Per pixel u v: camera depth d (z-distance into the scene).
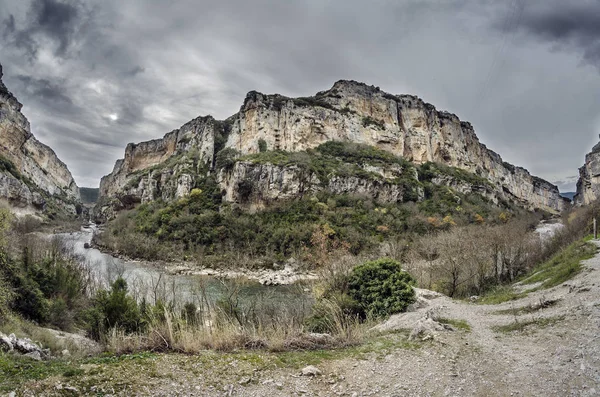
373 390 7.07
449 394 6.80
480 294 25.83
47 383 6.32
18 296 18.41
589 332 9.47
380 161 90.81
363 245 53.72
